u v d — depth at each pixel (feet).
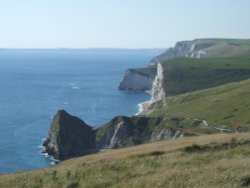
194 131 501.97
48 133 595.47
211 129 508.94
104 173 105.60
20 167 465.88
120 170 107.45
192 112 621.31
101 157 151.43
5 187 110.32
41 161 496.64
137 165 110.32
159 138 536.01
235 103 596.70
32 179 112.27
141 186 89.92
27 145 565.12
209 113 589.32
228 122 525.34
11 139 595.88
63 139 540.11
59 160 514.27
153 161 112.98
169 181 88.89
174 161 110.73
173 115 640.17
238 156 113.50
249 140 138.21
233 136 150.92
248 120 514.68
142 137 558.15
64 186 100.53
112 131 574.97
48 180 108.27
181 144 147.95
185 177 89.66
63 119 563.89
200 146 135.33
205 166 99.30
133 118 592.19
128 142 556.10
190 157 115.24
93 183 98.58
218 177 86.12
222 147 132.67
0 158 499.92
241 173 86.63
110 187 94.53
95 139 571.69
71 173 109.70
